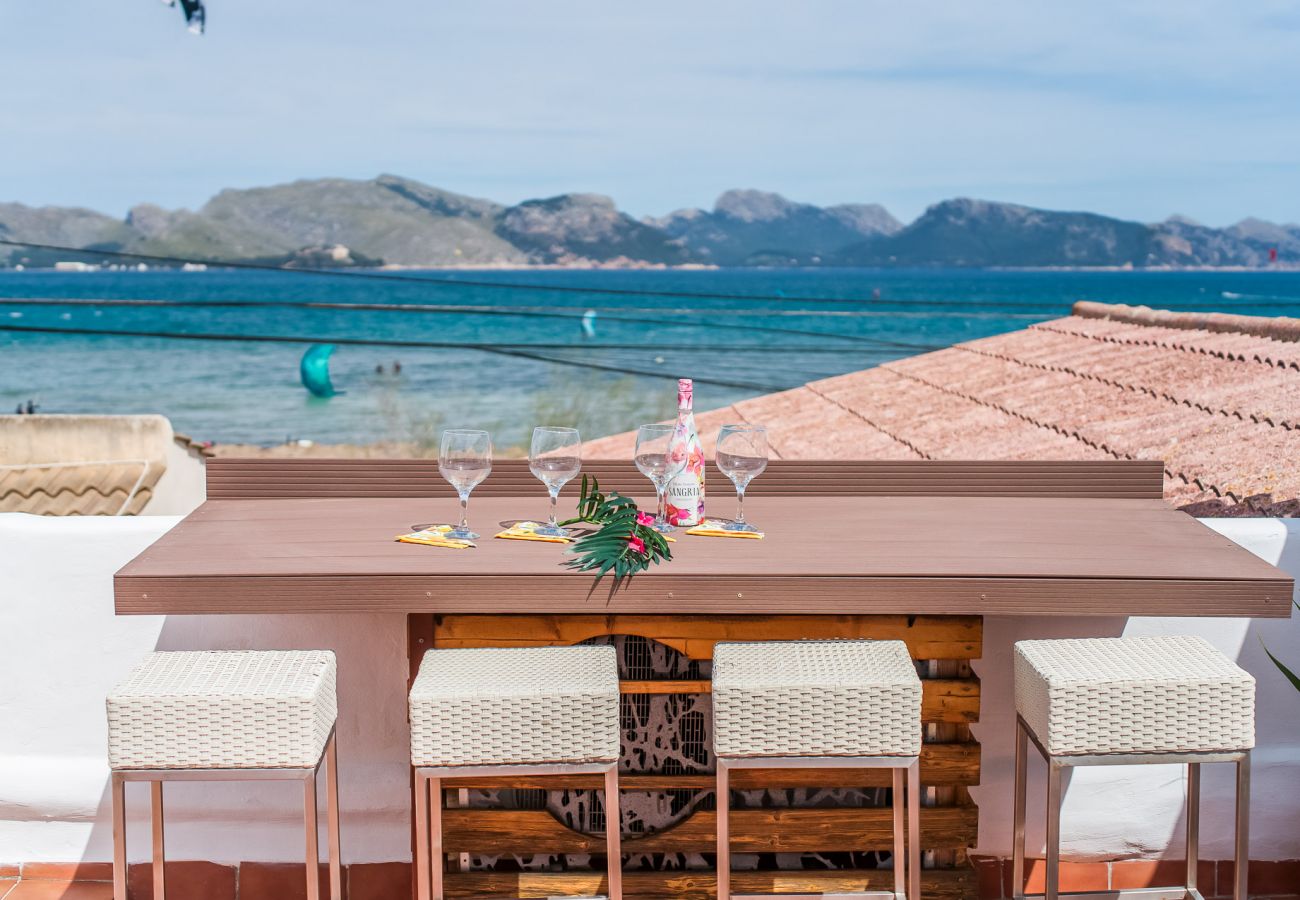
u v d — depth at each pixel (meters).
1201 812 2.91
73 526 2.86
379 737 2.90
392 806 2.88
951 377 9.10
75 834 2.93
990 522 2.69
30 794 2.88
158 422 10.24
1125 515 2.78
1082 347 9.27
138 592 2.20
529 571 2.22
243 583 2.21
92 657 2.89
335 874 2.37
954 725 2.54
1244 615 2.20
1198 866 2.91
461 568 2.24
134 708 2.16
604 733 2.23
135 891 2.89
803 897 2.48
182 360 51.06
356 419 42.81
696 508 2.62
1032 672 2.31
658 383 50.44
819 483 3.10
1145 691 2.21
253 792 2.89
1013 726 2.90
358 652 2.89
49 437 10.11
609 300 89.06
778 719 2.21
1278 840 2.93
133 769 2.18
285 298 86.50
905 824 2.50
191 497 10.74
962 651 2.50
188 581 2.20
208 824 2.90
